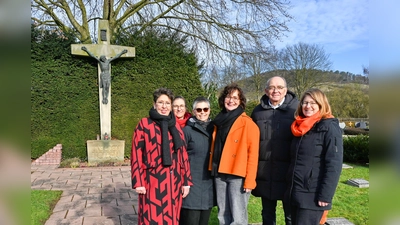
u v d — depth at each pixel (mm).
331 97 20688
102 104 8219
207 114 2967
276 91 2811
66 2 9648
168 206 2555
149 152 2594
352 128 17672
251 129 2680
